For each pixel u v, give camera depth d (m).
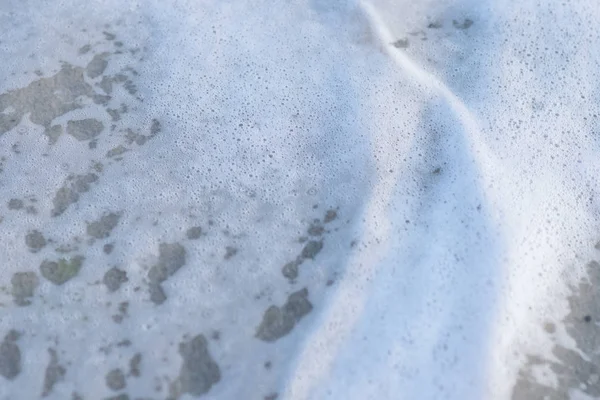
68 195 1.61
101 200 1.61
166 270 1.51
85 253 1.53
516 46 1.85
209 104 1.75
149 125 1.72
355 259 1.52
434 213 1.57
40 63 1.80
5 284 1.48
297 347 1.42
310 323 1.45
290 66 1.81
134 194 1.62
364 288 1.48
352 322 1.44
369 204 1.60
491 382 1.38
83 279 1.50
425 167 1.65
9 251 1.53
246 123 1.73
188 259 1.53
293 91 1.78
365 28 1.89
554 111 1.74
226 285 1.50
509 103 1.75
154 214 1.59
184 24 1.88
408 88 1.77
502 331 1.43
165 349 1.42
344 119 1.73
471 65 1.82
